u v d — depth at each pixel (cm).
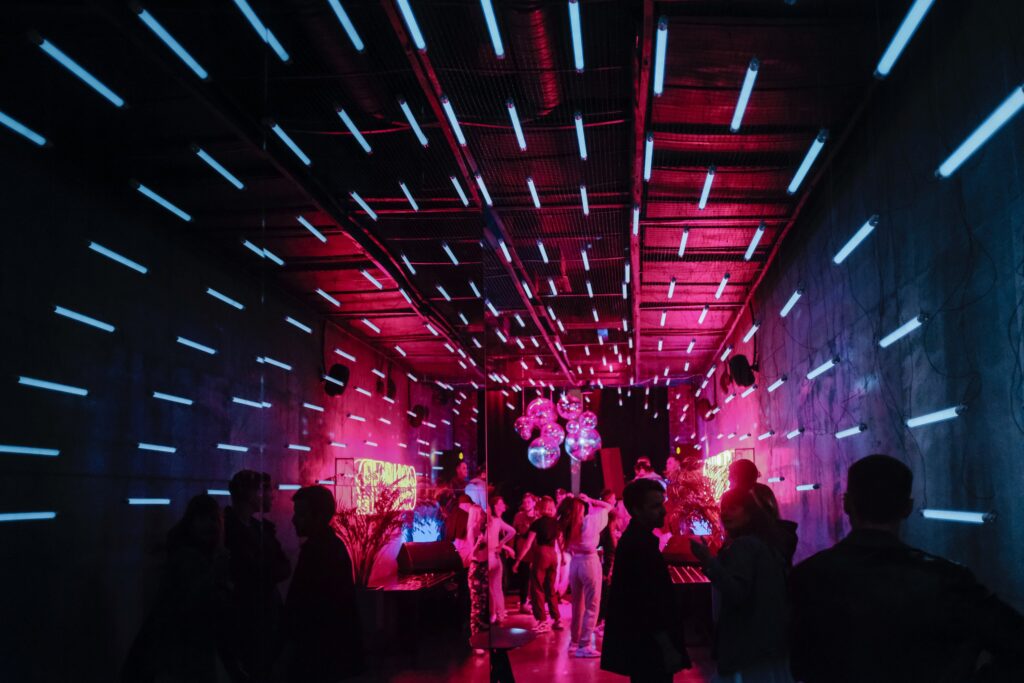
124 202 548
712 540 962
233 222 651
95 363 512
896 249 512
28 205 461
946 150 424
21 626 436
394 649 551
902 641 197
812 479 775
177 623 408
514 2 434
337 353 818
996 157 362
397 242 750
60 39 434
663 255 903
